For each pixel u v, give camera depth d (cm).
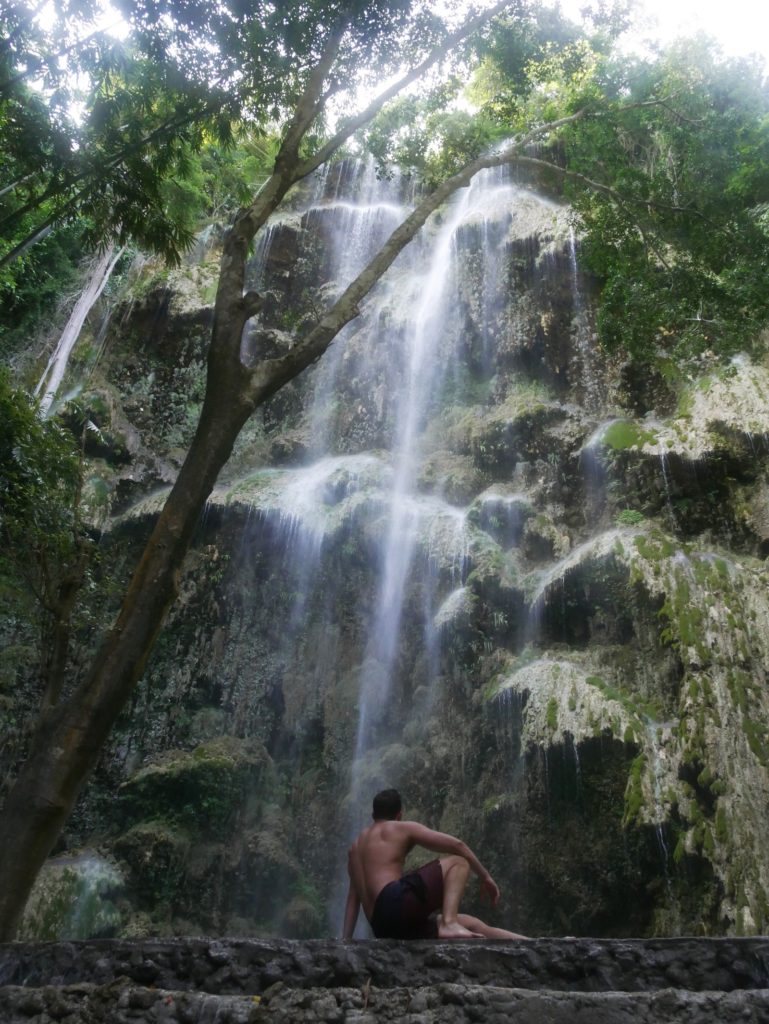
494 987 351
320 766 1908
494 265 2417
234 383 805
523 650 1794
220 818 1756
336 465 2220
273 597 2108
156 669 2033
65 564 1055
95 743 667
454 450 2209
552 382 2256
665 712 1534
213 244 2766
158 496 2197
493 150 2497
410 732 1836
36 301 2620
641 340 1382
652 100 1424
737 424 1805
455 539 1948
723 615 1557
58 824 642
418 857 1609
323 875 1766
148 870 1645
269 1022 348
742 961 374
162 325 2564
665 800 1397
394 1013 347
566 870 1521
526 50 1355
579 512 1994
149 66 1170
